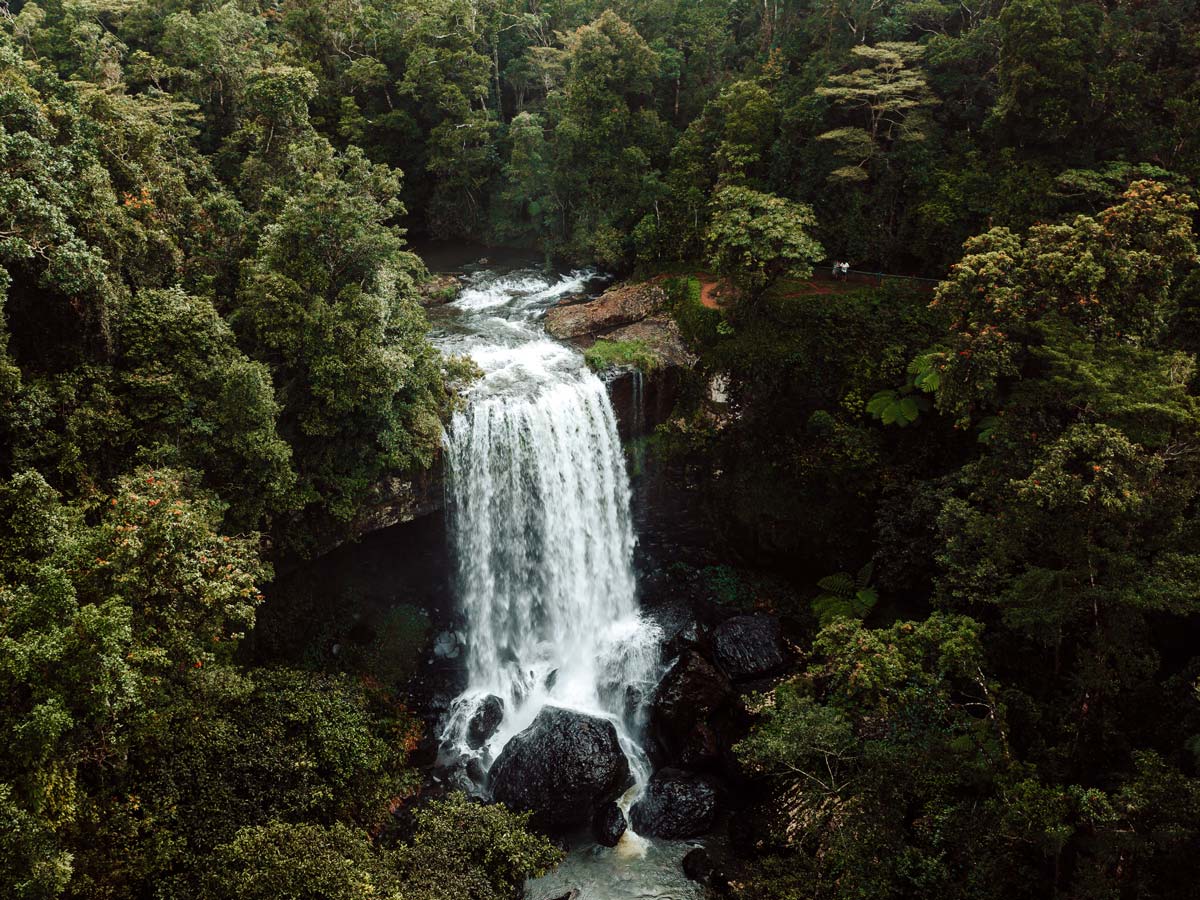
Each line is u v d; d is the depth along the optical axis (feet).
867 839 64.95
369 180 100.32
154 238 88.99
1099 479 59.00
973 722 66.33
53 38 148.36
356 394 88.17
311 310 87.45
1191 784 51.34
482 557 108.99
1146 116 112.47
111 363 76.79
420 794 87.66
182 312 79.10
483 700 101.71
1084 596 61.31
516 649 112.37
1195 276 83.10
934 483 99.04
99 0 165.58
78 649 51.49
